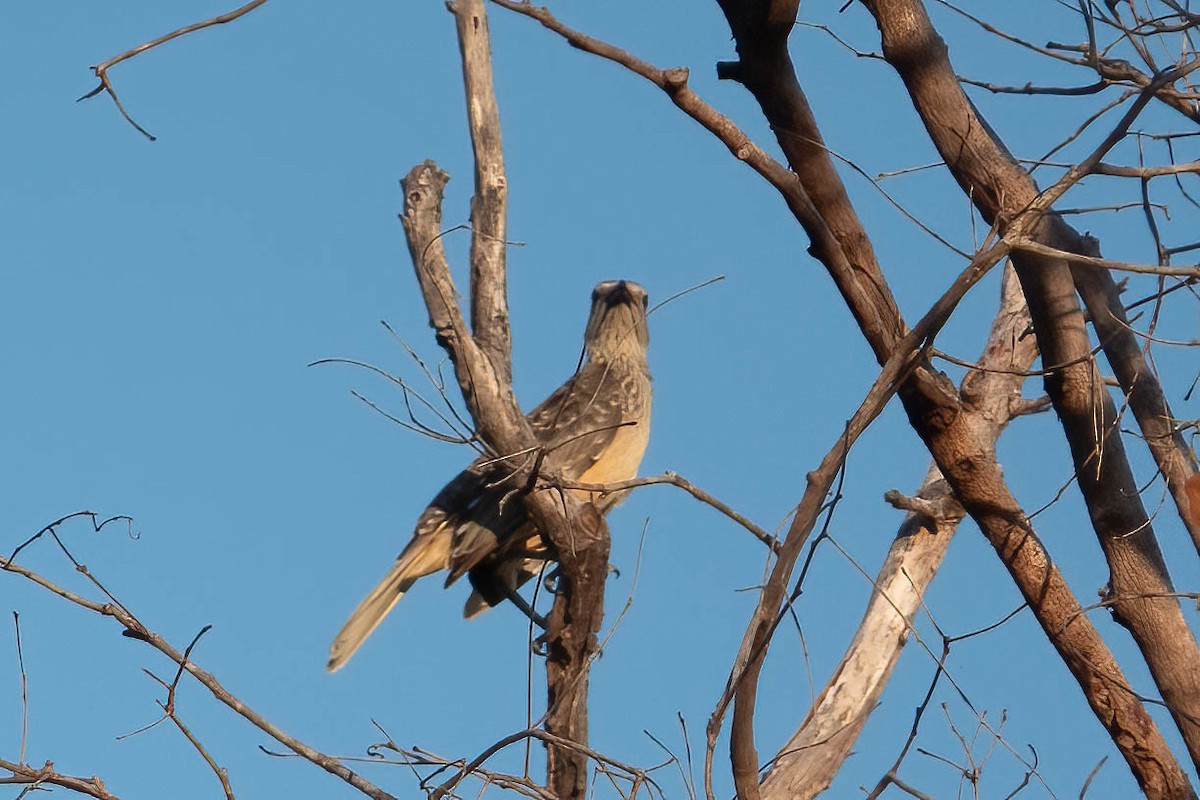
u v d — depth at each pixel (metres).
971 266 8.18
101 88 7.58
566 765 9.95
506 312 10.20
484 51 10.30
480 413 9.98
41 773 8.50
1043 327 10.23
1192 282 9.33
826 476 7.73
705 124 9.14
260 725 8.77
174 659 8.76
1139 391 10.48
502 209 10.26
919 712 9.15
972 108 9.91
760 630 7.60
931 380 10.04
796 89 9.47
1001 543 10.54
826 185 9.54
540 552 12.62
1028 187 9.80
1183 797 10.41
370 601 13.05
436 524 13.02
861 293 9.67
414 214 10.05
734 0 9.10
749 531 8.54
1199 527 10.19
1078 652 10.48
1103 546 10.53
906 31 9.74
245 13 7.76
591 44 8.86
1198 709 10.35
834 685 13.45
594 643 10.09
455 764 8.64
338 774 8.80
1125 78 9.77
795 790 12.65
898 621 13.72
